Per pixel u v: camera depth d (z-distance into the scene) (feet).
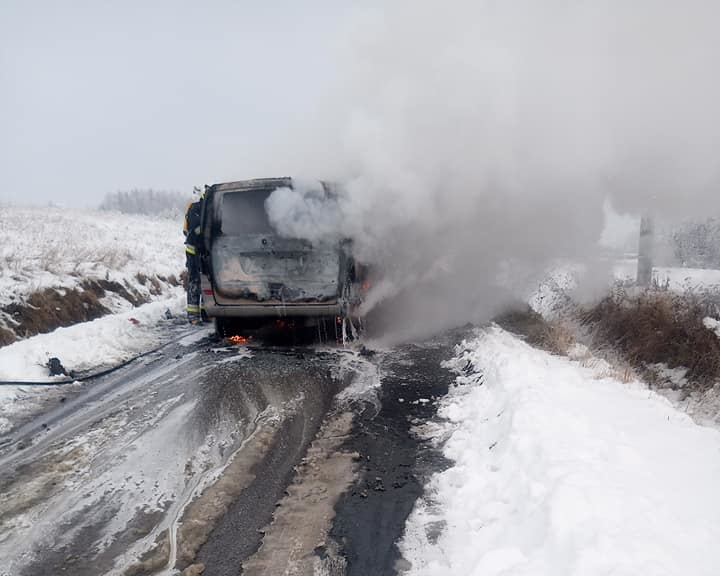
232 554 10.28
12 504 12.28
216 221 26.22
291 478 13.29
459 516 11.27
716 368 22.53
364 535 10.79
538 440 12.73
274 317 26.99
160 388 21.06
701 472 11.23
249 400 19.19
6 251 41.83
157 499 12.40
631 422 14.24
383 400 19.01
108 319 33.09
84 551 10.47
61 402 19.84
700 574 7.89
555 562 8.59
